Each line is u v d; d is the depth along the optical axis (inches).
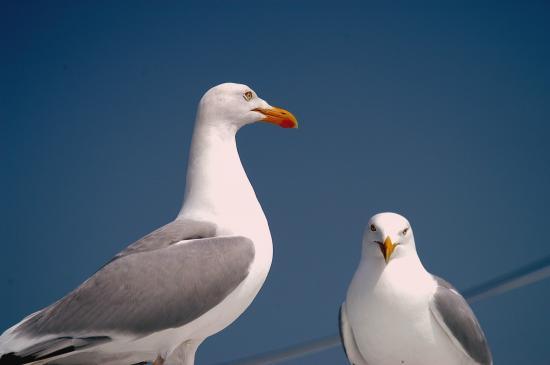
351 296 247.9
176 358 240.4
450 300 239.9
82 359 232.4
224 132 253.9
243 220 240.7
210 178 246.4
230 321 238.7
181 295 221.0
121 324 219.1
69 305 222.1
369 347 247.8
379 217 245.9
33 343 218.7
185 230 232.8
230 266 226.5
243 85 258.7
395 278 240.4
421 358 244.4
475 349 242.8
